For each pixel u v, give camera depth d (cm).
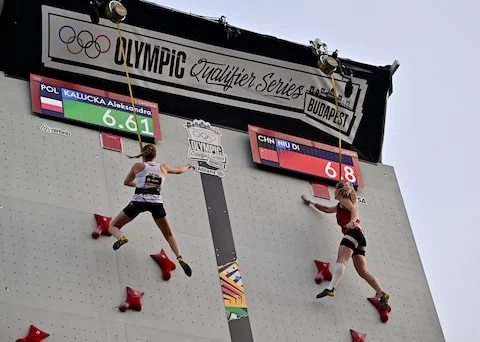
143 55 1478
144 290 1276
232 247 1382
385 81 1614
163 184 1405
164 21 1491
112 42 1457
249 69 1539
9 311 1177
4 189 1284
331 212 1451
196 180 1434
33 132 1360
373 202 1548
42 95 1393
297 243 1431
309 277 1400
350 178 1548
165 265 1303
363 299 1414
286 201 1474
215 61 1520
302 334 1336
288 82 1559
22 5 1414
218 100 1516
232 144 1499
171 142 1453
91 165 1370
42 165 1334
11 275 1210
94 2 1422
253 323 1315
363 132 1602
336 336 1355
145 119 1448
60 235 1277
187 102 1498
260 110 1538
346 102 1595
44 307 1200
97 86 1444
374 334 1381
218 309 1308
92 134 1404
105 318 1227
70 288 1233
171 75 1493
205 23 1513
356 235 1384
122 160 1398
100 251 1286
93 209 1324
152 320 1254
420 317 1435
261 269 1377
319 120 1571
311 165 1527
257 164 1492
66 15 1434
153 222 1355
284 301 1358
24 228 1260
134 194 1298
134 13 1473
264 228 1427
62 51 1429
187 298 1298
